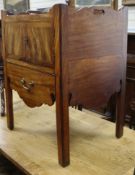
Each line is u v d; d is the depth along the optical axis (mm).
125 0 1771
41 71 1087
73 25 976
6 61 1338
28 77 1186
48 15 974
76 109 1772
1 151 1263
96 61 1108
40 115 1669
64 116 1039
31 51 1120
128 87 1813
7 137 1376
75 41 998
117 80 1248
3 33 1318
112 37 1158
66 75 997
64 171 1077
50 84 1054
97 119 1609
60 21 931
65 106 1026
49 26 981
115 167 1105
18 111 1728
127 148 1259
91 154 1206
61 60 969
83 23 1011
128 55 1731
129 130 1453
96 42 1087
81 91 1075
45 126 1508
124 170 1084
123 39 1222
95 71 1117
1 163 1549
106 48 1143
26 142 1323
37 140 1343
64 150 1086
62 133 1061
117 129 1349
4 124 1539
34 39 1080
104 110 2006
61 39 948
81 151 1230
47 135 1396
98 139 1347
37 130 1458
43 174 1059
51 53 1007
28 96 1222
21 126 1507
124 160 1157
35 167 1106
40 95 1135
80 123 1548
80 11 987
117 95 1305
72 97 1046
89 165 1119
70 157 1179
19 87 1276
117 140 1338
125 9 1196
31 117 1637
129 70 1779
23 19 1120
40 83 1112
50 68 1033
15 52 1243
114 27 1155
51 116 1653
